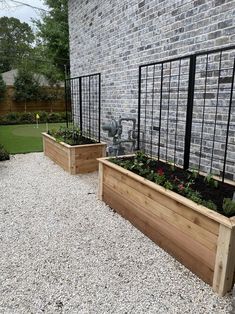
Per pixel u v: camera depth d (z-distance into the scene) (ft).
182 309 4.99
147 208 7.45
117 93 14.69
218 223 5.12
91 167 14.05
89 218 8.76
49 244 7.16
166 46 10.44
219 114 8.48
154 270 6.12
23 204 9.85
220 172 8.73
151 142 11.96
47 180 12.73
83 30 18.20
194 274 5.96
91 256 6.64
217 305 5.08
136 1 11.95
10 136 25.72
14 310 4.94
